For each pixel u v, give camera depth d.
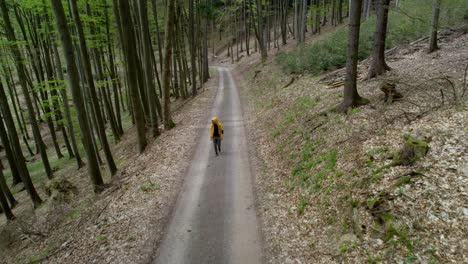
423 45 15.42
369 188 5.71
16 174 19.05
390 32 18.25
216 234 6.67
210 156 11.59
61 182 12.62
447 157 5.41
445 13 12.99
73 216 9.62
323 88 14.20
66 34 8.93
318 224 6.02
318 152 8.49
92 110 15.30
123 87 38.03
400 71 12.14
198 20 31.06
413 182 5.23
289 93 16.36
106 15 18.23
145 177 10.20
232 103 21.81
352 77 9.46
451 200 4.64
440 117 6.78
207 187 9.02
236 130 14.98
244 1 44.28
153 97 15.07
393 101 8.78
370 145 6.98
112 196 9.55
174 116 19.64
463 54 11.85
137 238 6.82
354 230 5.21
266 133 13.15
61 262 6.66
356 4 8.78
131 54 12.62
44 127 32.91
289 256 5.58
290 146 10.18
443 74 10.11
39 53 19.06
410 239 4.45
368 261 4.55
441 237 4.25
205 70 37.38
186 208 7.91
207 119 17.44
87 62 11.57
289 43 38.81
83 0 14.70
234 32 66.69
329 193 6.49
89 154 10.56
